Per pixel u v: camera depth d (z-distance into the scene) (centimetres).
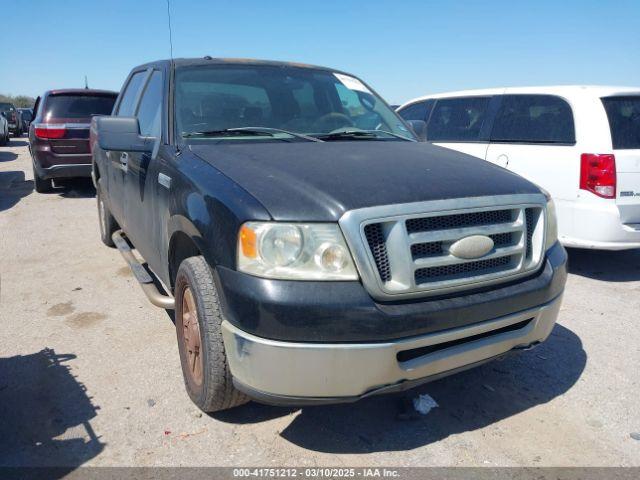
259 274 233
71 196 988
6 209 865
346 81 443
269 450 271
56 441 277
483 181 278
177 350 374
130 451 270
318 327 226
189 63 397
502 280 266
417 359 245
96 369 348
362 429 289
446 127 711
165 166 333
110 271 548
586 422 299
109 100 974
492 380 342
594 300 489
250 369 237
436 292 245
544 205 289
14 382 333
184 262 292
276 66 422
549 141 573
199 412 302
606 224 519
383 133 394
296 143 336
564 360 370
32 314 440
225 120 359
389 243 238
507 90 641
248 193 253
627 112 543
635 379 346
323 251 232
